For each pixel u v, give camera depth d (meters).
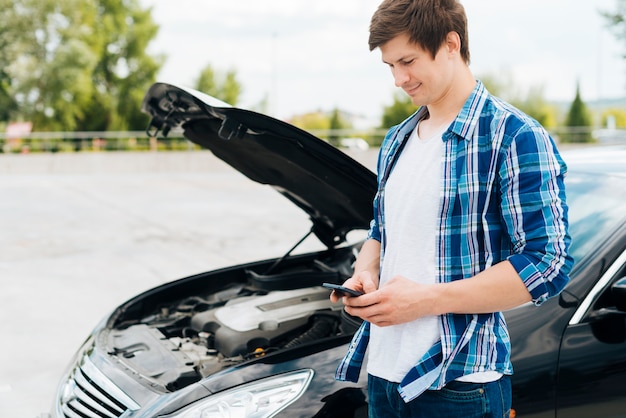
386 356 1.54
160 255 7.48
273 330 2.64
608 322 2.23
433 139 1.49
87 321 5.15
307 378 2.05
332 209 2.94
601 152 2.99
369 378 1.62
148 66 38.06
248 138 2.45
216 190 14.13
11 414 3.56
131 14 37.97
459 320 1.44
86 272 6.68
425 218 1.46
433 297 1.39
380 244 1.72
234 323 2.70
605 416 2.20
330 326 2.67
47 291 5.96
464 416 1.46
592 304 2.24
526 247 1.38
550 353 2.15
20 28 33.03
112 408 2.23
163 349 2.56
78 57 33.28
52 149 23.45
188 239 8.45
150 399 2.15
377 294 1.41
